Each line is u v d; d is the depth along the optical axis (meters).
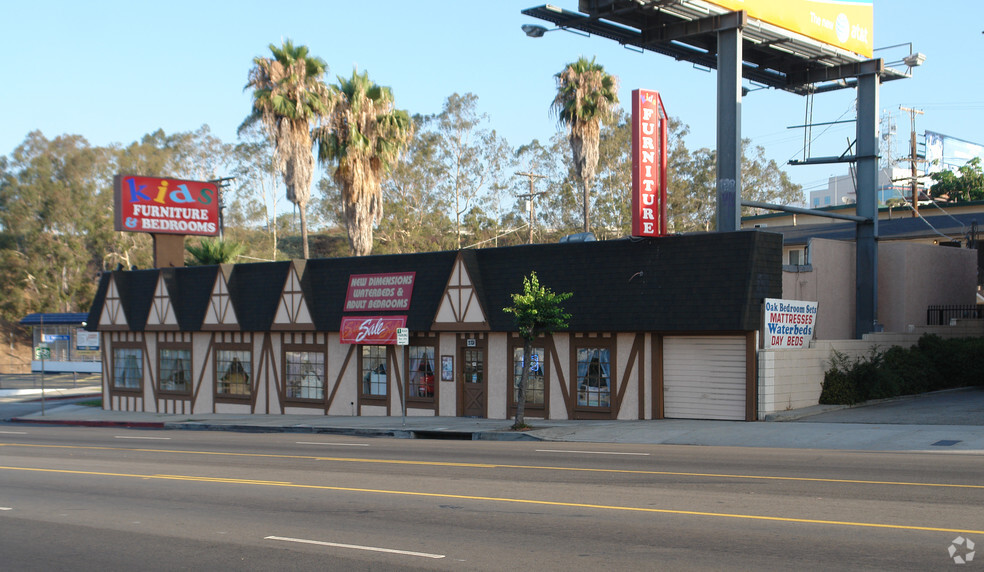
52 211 76.12
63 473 16.17
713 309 21.45
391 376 28.33
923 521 9.27
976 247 38.66
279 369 31.20
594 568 7.80
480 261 26.53
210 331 32.88
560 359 24.69
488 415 26.12
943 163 76.06
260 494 12.89
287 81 38.47
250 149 85.19
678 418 22.77
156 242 37.72
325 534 9.78
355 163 38.91
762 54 29.67
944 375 25.88
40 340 66.31
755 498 10.96
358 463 16.44
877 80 29.78
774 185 74.31
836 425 19.17
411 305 27.31
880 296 29.45
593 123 42.88
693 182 66.69
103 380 37.38
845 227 41.81
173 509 11.85
